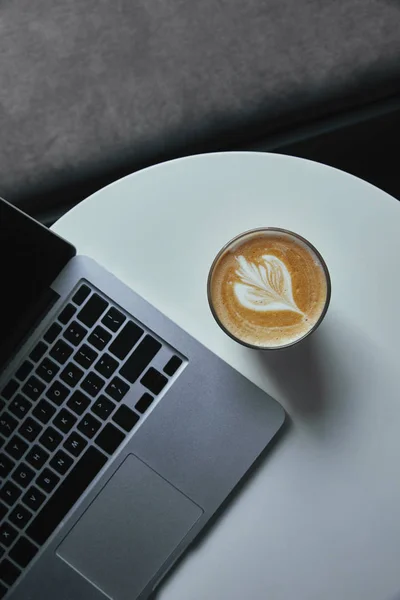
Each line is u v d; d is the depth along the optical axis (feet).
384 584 2.73
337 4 3.48
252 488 2.80
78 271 2.85
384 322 2.84
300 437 2.81
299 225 2.90
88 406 2.82
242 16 3.49
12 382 2.84
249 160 2.94
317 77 3.49
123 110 3.50
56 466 2.82
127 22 3.50
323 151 3.82
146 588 2.77
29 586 2.78
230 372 2.80
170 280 2.93
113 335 2.83
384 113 3.66
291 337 2.79
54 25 3.52
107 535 2.79
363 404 2.81
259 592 2.76
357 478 2.78
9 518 2.81
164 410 2.80
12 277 2.85
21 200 3.53
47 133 3.51
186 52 3.49
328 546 2.76
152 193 2.96
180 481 2.79
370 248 2.87
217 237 2.93
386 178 3.99
